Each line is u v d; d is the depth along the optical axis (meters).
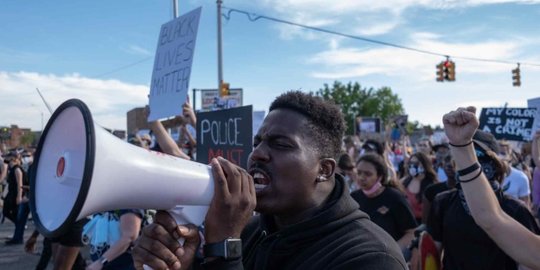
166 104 3.48
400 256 1.38
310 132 1.46
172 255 1.26
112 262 3.15
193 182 1.22
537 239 1.74
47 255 6.12
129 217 3.17
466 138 1.86
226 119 3.77
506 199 2.78
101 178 1.01
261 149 1.45
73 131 1.06
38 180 1.15
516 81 21.58
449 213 2.94
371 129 27.33
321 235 1.44
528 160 9.68
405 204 4.02
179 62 3.42
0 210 13.12
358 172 4.14
